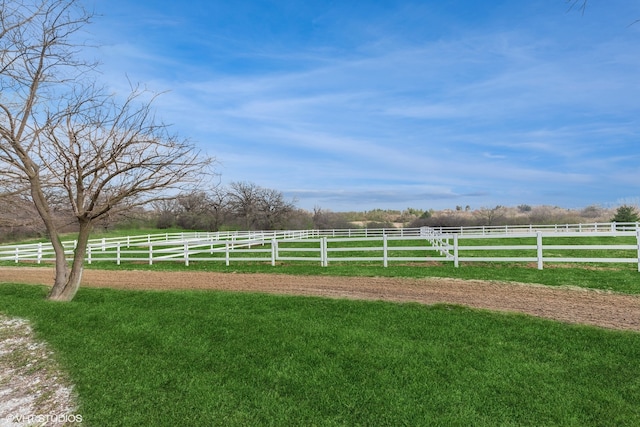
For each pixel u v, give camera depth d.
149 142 8.99
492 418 4.13
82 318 7.44
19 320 7.48
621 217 49.31
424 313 7.59
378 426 4.00
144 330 6.70
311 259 16.11
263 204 64.44
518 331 6.52
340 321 7.16
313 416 4.15
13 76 8.12
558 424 4.04
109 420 4.07
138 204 9.49
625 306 8.30
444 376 5.00
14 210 10.14
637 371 5.08
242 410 4.26
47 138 8.76
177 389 4.69
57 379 5.02
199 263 18.30
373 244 29.83
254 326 6.85
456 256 14.46
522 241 27.42
